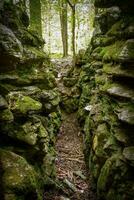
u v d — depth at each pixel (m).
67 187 6.28
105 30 9.93
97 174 5.95
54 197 5.58
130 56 4.95
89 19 21.64
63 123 11.45
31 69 6.62
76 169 7.43
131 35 5.51
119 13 7.77
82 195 6.14
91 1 17.73
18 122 4.91
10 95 4.95
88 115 8.88
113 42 7.52
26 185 3.98
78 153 8.56
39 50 7.57
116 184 4.83
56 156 7.85
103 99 7.04
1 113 4.23
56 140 9.34
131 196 4.42
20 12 6.70
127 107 5.05
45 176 5.69
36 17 10.41
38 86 6.95
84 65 12.87
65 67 17.09
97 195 5.62
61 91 13.23
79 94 12.70
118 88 5.55
